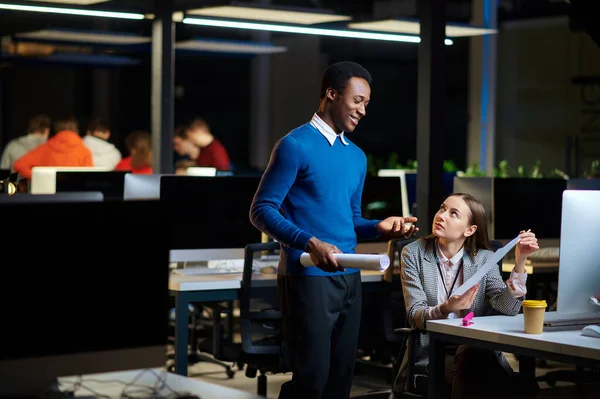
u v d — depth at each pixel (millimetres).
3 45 12398
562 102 15664
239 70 19250
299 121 16438
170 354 6738
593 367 3199
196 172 7363
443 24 6125
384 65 17422
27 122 20281
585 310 3639
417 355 4172
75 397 2482
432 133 6102
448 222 4176
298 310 3986
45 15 9852
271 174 3973
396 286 5496
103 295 2547
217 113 19469
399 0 13875
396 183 6863
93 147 10875
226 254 5875
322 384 4035
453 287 4227
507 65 16250
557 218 6969
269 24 7734
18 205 2410
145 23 10000
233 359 5215
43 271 2453
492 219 6746
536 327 3471
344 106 4035
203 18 7633
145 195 5781
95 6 7383
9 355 2408
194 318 7223
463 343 3621
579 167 15383
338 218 4066
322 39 16156
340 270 3730
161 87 7879
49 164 9688
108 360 2559
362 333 5602
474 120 13672
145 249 2613
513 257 6770
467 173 9352
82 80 19656
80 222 2508
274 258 6047
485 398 3994
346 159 4121
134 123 19281
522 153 16156
